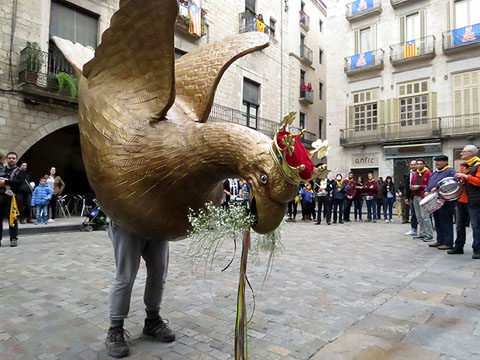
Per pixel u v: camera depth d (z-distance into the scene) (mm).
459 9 17969
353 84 21281
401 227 10023
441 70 18297
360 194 11930
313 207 12398
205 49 2127
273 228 1488
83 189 15086
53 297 3371
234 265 4832
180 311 3018
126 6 1617
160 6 1535
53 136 14141
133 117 1728
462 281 3959
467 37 17328
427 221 7266
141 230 1828
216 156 1573
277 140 1368
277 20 20203
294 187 1381
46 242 6836
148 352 2260
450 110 18031
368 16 20703
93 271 4438
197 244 1642
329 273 4402
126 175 1668
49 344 2365
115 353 2172
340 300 3320
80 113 1927
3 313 2934
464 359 2137
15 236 6258
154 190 1663
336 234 8305
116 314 2217
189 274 4305
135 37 1690
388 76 19969
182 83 2018
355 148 21141
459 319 2803
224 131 1568
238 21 17422
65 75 10625
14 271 4406
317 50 26938
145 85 1754
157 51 1651
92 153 1775
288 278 4152
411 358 2156
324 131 27531
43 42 10742
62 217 11133
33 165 13547
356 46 21203
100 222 8828
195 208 1743
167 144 1655
